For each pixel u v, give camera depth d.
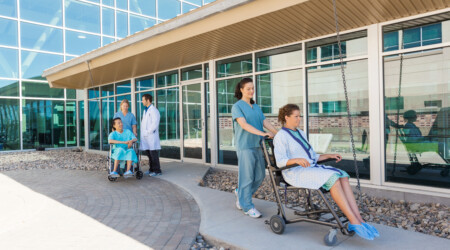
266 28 5.16
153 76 9.28
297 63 6.03
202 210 4.18
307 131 5.97
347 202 2.87
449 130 4.47
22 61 12.61
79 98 14.05
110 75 9.57
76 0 13.72
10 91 12.37
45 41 13.08
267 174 6.45
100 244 3.15
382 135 5.01
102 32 14.42
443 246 2.86
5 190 5.65
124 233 3.45
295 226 3.46
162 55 7.05
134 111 10.00
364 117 5.26
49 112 13.42
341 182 3.03
